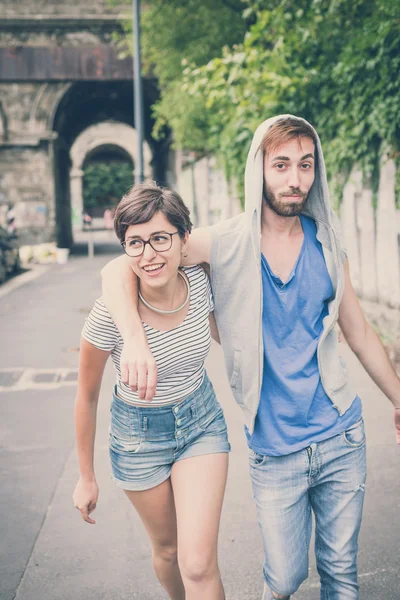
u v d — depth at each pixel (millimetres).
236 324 2102
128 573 2947
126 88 27188
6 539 3285
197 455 2184
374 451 4137
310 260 2105
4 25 24219
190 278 2111
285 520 2088
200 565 2004
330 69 7688
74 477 4043
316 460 2070
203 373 2314
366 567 2900
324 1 6930
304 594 2748
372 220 7523
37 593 2805
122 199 1984
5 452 4480
